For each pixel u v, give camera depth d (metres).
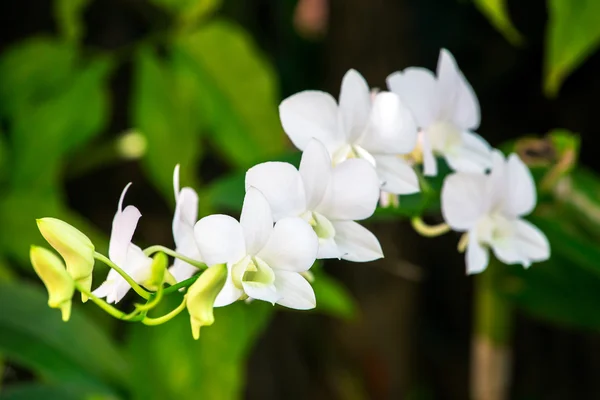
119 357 1.19
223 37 1.24
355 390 1.69
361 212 0.94
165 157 1.23
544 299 1.26
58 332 1.17
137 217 0.91
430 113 1.01
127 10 1.57
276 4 1.75
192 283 0.91
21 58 1.29
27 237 1.24
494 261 1.26
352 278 1.64
